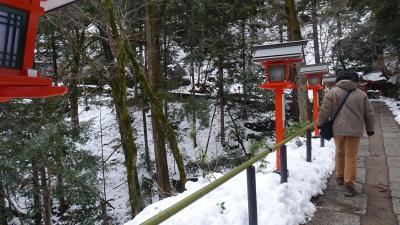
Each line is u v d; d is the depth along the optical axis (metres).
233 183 4.84
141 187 13.99
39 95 1.77
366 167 6.45
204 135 20.33
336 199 4.83
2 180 9.06
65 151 9.45
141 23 14.02
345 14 26.91
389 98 27.41
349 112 4.86
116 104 10.53
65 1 1.97
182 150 18.16
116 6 10.30
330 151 7.25
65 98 10.83
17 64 1.67
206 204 4.12
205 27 17.62
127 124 9.17
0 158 8.57
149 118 20.38
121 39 9.07
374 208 4.48
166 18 15.77
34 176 9.56
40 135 8.53
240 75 19.66
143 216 4.17
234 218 3.79
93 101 15.66
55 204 13.45
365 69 32.75
